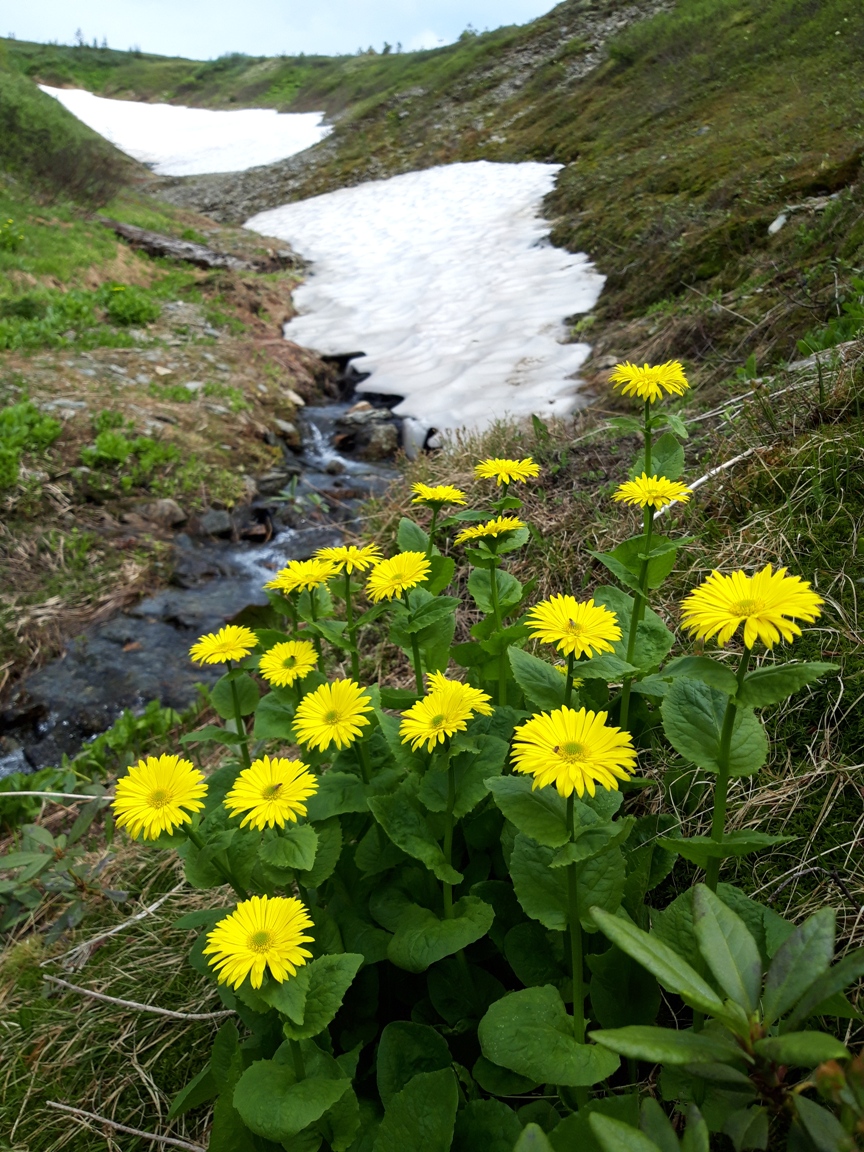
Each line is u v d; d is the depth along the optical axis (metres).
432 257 10.44
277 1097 1.10
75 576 4.56
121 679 3.95
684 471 2.82
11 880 2.52
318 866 1.35
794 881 1.49
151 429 5.83
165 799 1.21
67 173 12.03
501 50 20.72
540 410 4.98
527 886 1.24
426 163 16.39
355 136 20.20
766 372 3.66
